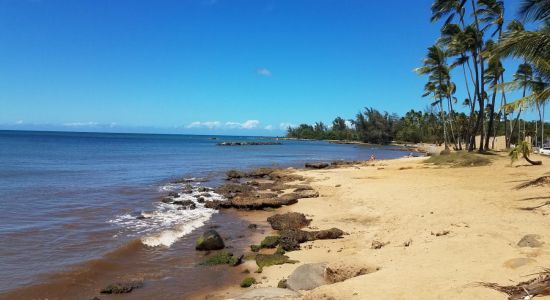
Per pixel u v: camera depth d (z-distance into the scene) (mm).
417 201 17578
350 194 21469
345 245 12617
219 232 15148
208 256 12148
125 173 35375
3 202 19688
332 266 9078
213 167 42938
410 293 7023
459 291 6805
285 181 29219
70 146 80625
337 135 162125
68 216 17062
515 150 26625
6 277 10039
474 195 17484
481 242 9836
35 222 15719
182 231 14977
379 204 18094
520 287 6484
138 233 14625
